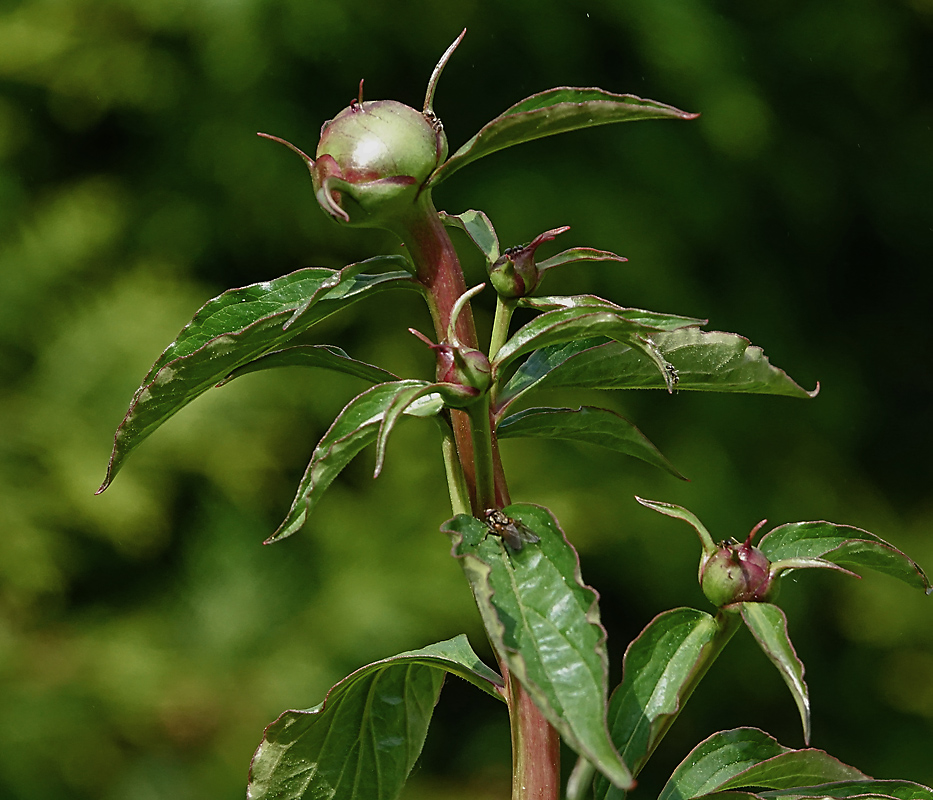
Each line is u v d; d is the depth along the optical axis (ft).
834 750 25.73
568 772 18.80
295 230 23.17
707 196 25.03
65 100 22.84
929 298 30.14
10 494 20.08
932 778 25.16
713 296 25.31
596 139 24.59
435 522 22.57
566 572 3.92
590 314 4.37
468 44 23.81
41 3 23.07
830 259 29.32
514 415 5.17
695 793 5.52
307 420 22.57
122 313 21.62
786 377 5.28
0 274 21.61
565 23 23.98
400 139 4.51
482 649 22.41
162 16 22.31
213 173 22.79
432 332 23.32
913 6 29.04
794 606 25.13
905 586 26.25
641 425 24.17
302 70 23.09
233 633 21.13
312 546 22.36
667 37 24.32
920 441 29.12
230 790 19.70
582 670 3.72
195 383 4.89
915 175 29.89
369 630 20.99
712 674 24.75
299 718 5.45
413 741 5.78
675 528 23.56
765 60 27.71
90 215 22.31
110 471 5.06
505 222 22.74
